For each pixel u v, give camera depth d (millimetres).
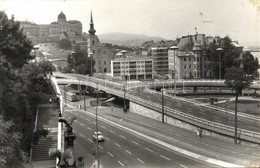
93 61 197375
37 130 57469
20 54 84562
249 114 85250
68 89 155000
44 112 73750
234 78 120750
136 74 195250
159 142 68125
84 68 190375
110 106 118938
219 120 79438
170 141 68438
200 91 139250
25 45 88750
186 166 52188
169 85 140375
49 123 65250
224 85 131500
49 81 93250
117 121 91625
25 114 60531
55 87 96188
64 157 30922
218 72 169750
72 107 116688
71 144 34375
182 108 94250
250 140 61500
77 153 62562
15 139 38094
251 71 166500
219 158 55062
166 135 73625
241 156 55281
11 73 62469
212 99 107938
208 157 56156
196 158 56281
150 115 96062
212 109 93562
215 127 69875
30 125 59312
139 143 68562
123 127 84000
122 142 69750
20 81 67625
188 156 57781
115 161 56750
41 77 83688
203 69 177625
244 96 126062
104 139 72625
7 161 34000
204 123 73375
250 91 130500
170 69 193625
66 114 103688
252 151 57812
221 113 88188
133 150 63531
